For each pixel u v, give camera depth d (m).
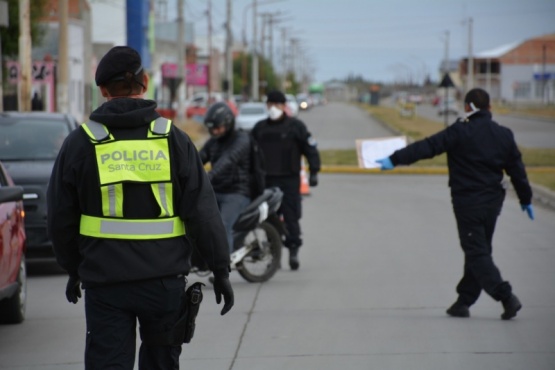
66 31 62.28
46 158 28.02
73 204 10.52
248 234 26.41
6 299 19.70
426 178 60.09
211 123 23.39
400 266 26.69
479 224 19.08
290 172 26.47
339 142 102.44
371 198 47.19
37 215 25.97
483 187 18.97
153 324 10.66
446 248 30.09
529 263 26.78
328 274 25.64
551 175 58.00
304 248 30.55
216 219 10.69
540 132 119.69
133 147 10.44
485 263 19.00
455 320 19.42
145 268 10.32
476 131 19.00
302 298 22.25
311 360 16.34
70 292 11.21
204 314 20.58
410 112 182.50
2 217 18.78
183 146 10.60
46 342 18.52
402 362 16.06
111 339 10.38
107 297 10.38
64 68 62.28
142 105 10.67
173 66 133.12
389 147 20.50
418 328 18.69
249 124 105.94
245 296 22.66
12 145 28.36
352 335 18.20
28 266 28.98
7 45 71.38
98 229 10.38
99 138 10.41
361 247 30.59
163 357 10.82
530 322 19.11
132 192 10.40
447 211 41.00
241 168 23.80
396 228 35.28
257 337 18.22
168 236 10.48
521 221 37.09
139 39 143.00
